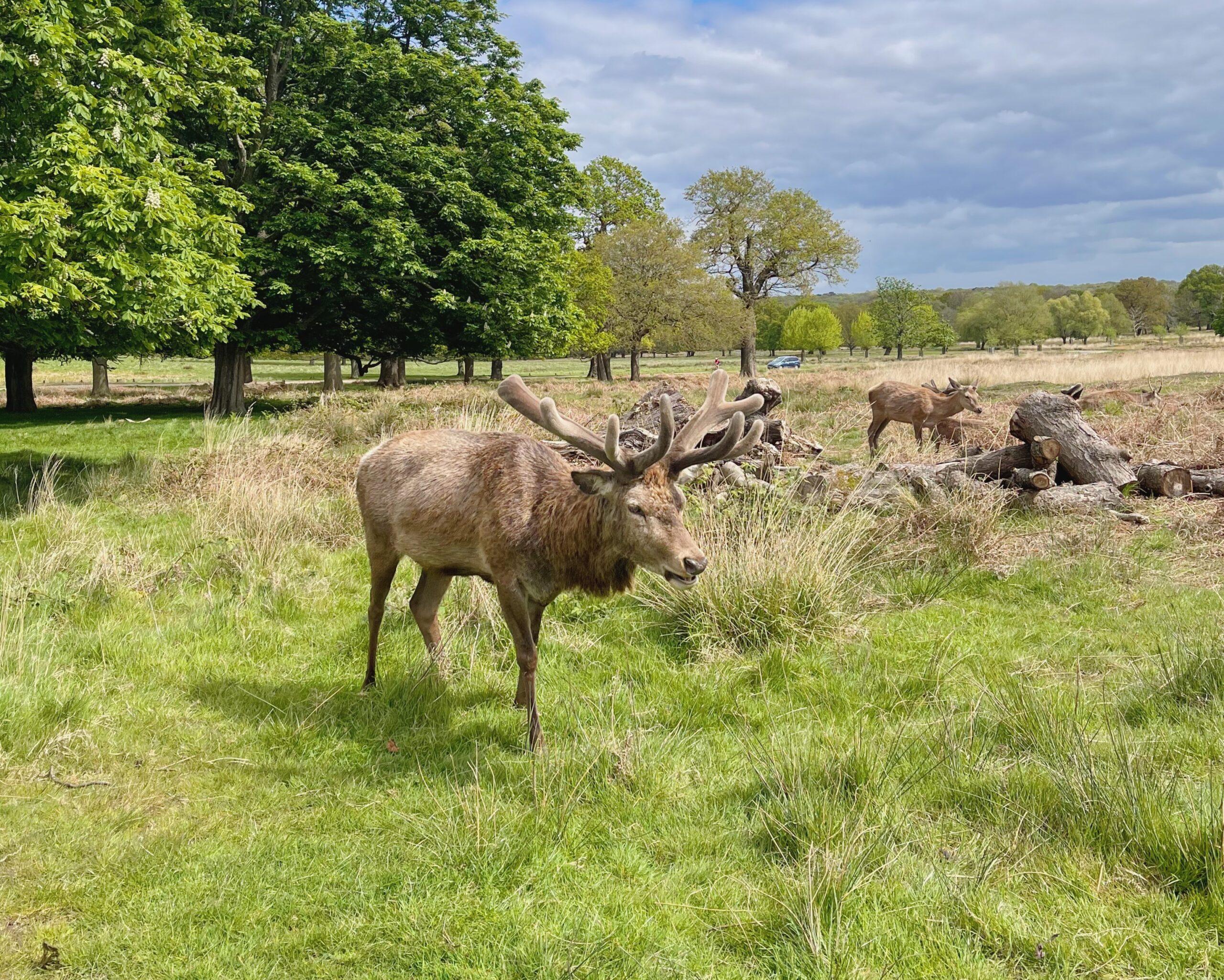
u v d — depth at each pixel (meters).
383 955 2.72
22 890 3.00
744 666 5.05
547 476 4.44
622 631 5.68
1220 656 4.51
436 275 19.48
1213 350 40.34
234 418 15.51
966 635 5.54
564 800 3.53
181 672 4.93
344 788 3.77
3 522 7.93
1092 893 2.84
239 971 2.65
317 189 17.88
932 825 3.32
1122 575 6.45
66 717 4.21
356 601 6.29
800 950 2.64
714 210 46.56
